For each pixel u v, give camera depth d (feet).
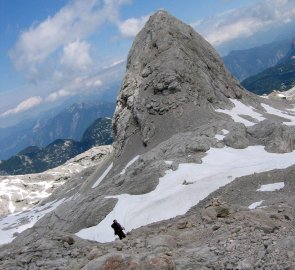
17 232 410.31
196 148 293.23
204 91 426.51
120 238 101.35
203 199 203.10
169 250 66.39
